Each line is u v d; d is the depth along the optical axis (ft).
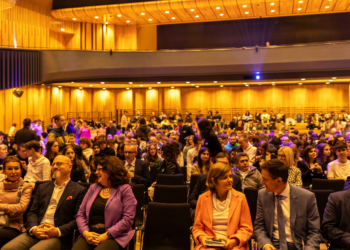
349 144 21.98
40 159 16.97
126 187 12.21
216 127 56.54
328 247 11.80
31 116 64.59
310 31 75.61
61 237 12.26
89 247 11.48
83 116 75.77
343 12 73.77
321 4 64.59
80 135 43.32
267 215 10.71
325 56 54.70
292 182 15.83
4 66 46.68
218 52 58.95
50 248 11.57
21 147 18.40
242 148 25.89
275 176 10.40
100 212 12.00
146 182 17.90
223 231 10.96
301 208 10.43
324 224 10.54
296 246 10.22
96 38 76.59
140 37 80.43
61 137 24.59
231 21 78.79
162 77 62.49
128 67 60.29
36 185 14.83
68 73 57.67
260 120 66.49
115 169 12.19
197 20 74.79
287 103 74.28
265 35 77.66
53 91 69.92
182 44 81.05
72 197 12.76
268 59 57.16
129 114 78.13
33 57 54.08
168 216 12.05
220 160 14.30
